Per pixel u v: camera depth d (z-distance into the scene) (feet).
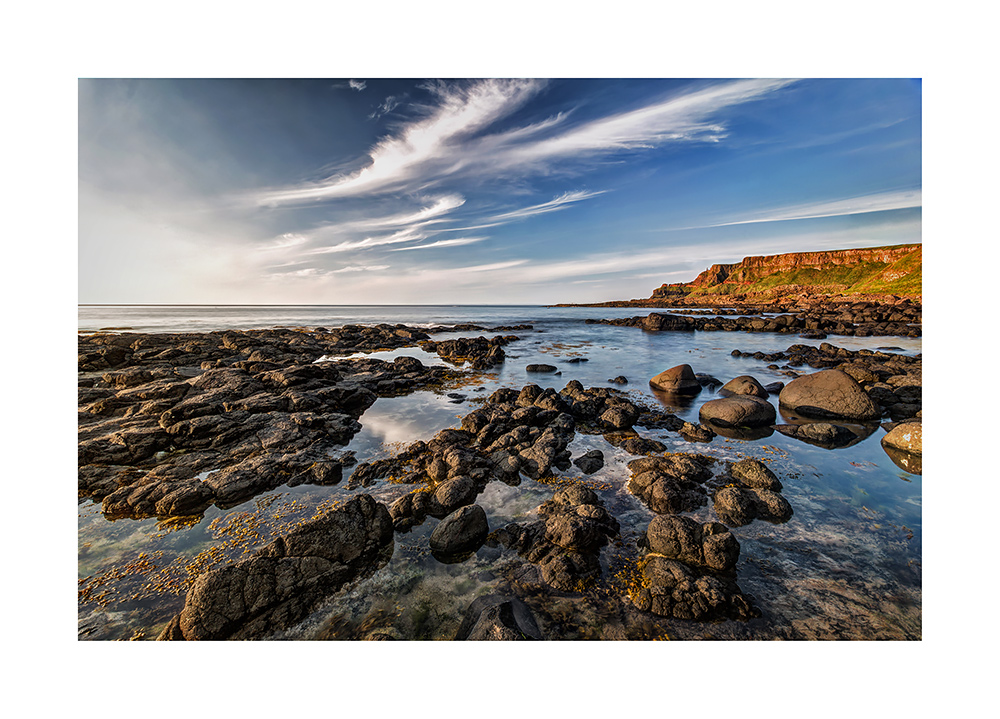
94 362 66.64
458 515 22.53
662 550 21.25
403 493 28.71
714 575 19.71
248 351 83.87
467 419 41.45
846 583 19.17
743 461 30.50
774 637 16.51
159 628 17.51
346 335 128.06
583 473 31.45
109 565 21.34
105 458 33.55
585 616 17.44
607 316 304.71
